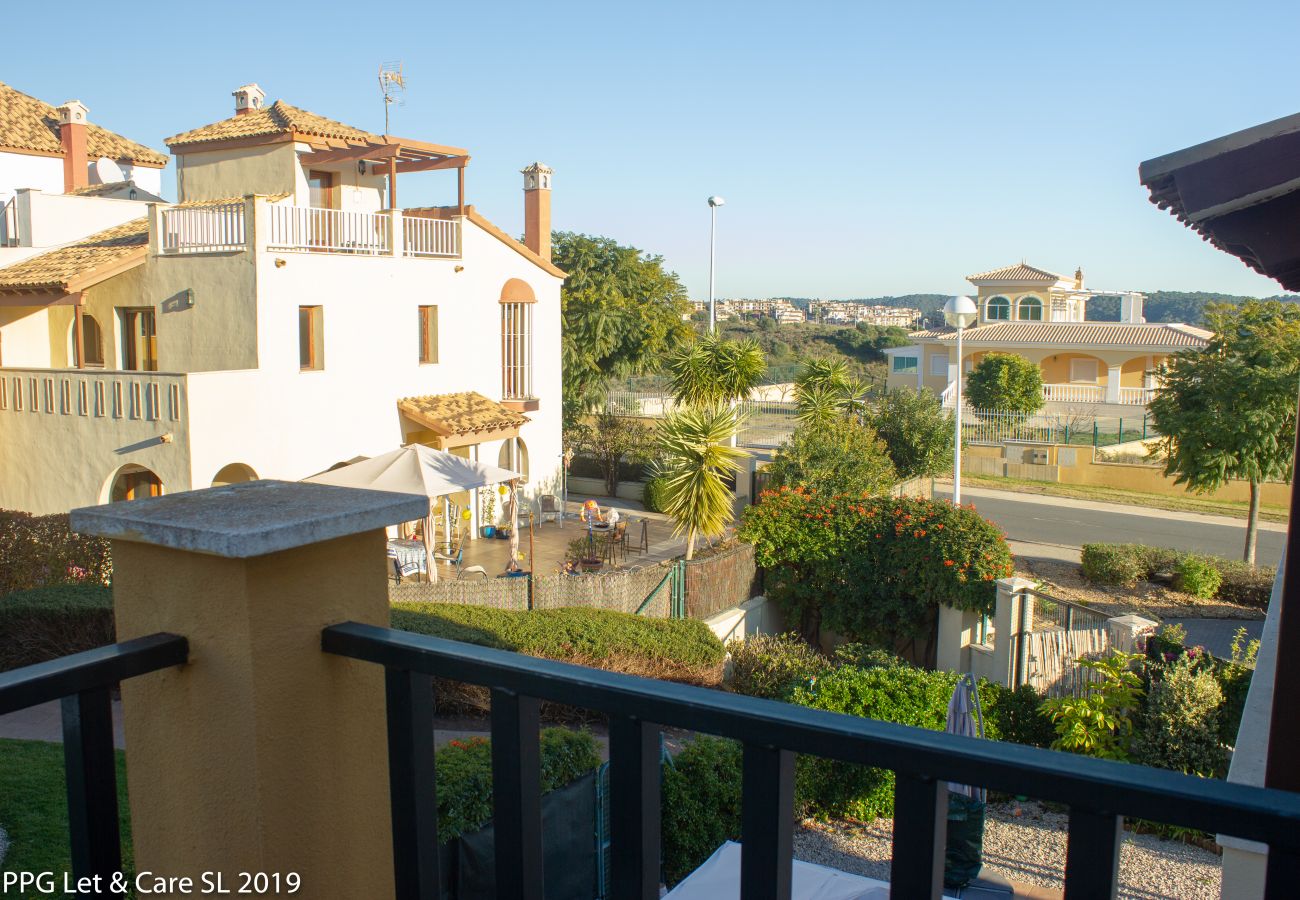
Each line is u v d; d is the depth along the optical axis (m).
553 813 8.16
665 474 20.41
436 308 25.05
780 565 19.83
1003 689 14.20
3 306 22.88
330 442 22.38
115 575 2.37
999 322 57.94
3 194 30.48
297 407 21.52
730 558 18.92
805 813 12.12
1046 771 1.42
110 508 2.25
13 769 7.97
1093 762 1.42
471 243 25.84
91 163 33.44
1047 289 58.00
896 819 1.55
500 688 1.99
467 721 12.64
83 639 12.61
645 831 1.83
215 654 2.19
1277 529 30.28
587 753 8.70
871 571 18.59
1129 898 10.16
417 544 21.52
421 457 18.81
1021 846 11.46
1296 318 25.33
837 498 19.67
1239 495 34.81
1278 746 3.25
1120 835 1.39
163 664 2.19
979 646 17.30
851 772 12.00
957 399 19.52
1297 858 1.27
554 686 1.91
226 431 19.91
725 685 15.49
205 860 2.27
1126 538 28.80
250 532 2.00
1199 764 12.63
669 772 9.86
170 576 2.25
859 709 13.01
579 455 34.06
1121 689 13.31
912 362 59.41
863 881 6.32
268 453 20.89
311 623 2.25
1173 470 26.56
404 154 24.97
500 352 27.05
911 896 1.55
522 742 1.98
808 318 121.69
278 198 23.86
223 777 2.21
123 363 23.36
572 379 37.25
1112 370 51.16
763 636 17.53
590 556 22.06
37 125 32.81
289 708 2.20
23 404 21.28
